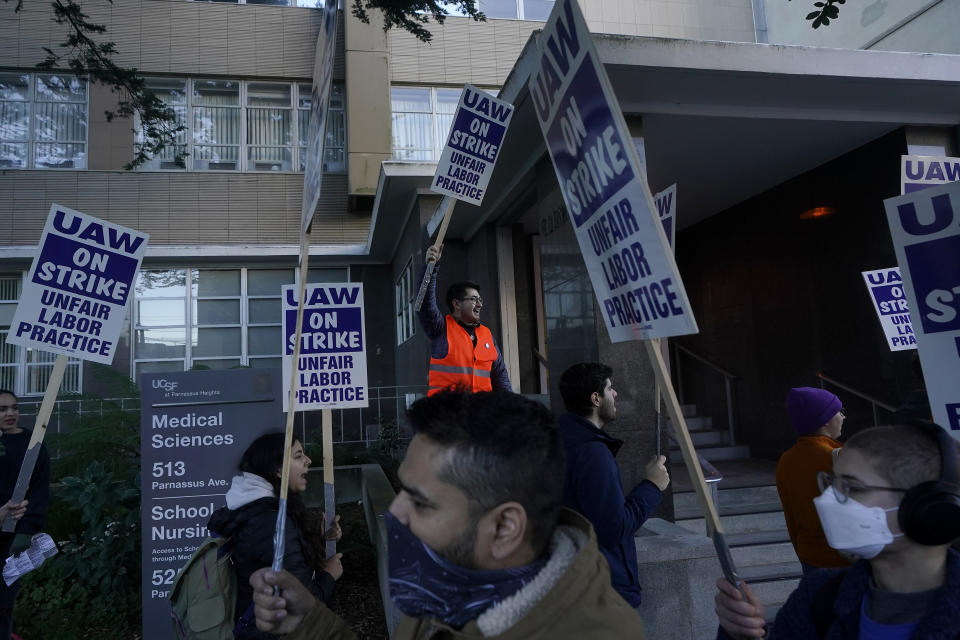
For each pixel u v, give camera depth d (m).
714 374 8.71
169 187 14.64
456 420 1.10
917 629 1.17
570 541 1.17
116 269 3.55
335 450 10.26
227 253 14.34
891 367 5.98
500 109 3.59
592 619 1.02
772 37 13.56
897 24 9.64
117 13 14.64
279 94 15.39
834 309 6.65
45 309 3.36
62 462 5.84
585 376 2.83
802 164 6.83
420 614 1.11
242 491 2.57
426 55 15.03
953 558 1.20
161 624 4.26
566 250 5.62
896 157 5.91
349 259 15.12
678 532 4.02
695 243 9.22
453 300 4.38
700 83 5.07
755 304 7.90
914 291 2.11
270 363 14.77
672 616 3.50
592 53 1.63
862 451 1.27
